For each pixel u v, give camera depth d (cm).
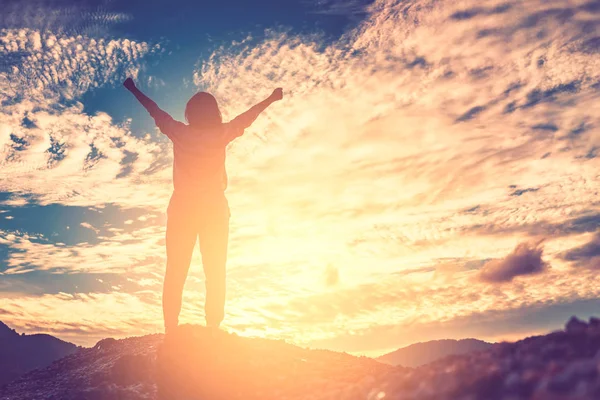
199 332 682
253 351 723
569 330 435
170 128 636
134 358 880
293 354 788
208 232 648
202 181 635
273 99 671
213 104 649
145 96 655
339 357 816
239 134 655
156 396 702
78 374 1005
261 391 589
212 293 659
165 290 641
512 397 327
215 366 628
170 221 639
